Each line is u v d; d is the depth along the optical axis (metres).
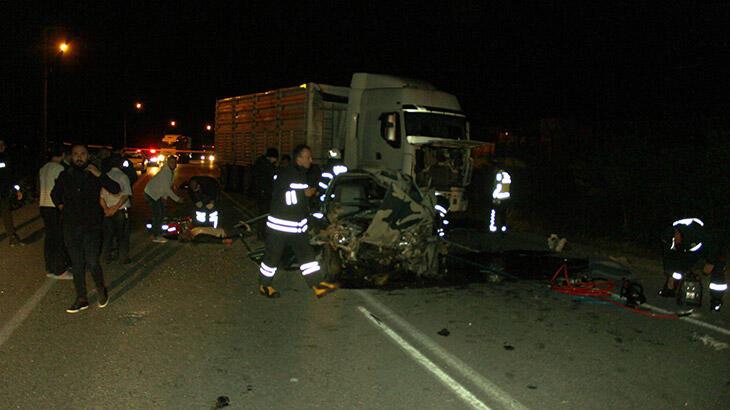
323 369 5.54
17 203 17.36
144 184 29.17
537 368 5.65
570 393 5.09
